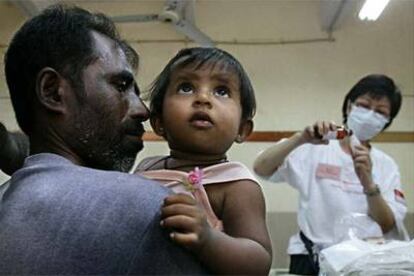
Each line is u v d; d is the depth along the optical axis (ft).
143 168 3.28
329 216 5.88
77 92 2.35
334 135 5.64
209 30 14.14
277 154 6.11
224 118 3.14
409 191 12.97
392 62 13.91
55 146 2.38
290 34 14.14
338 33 14.08
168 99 3.22
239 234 2.69
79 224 1.95
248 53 14.01
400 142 13.25
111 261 1.91
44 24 2.43
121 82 2.47
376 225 5.55
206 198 2.89
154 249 1.98
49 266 1.90
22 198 2.09
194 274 2.06
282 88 13.79
